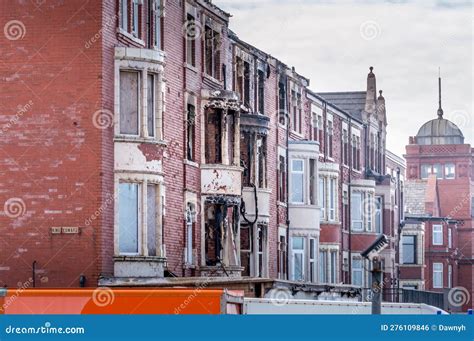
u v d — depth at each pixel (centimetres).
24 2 7000
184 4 8025
